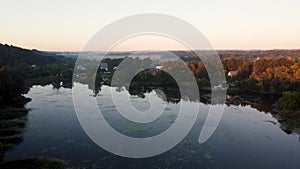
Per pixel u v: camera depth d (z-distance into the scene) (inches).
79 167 1001.5
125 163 1043.3
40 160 1063.0
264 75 3351.4
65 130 1476.4
